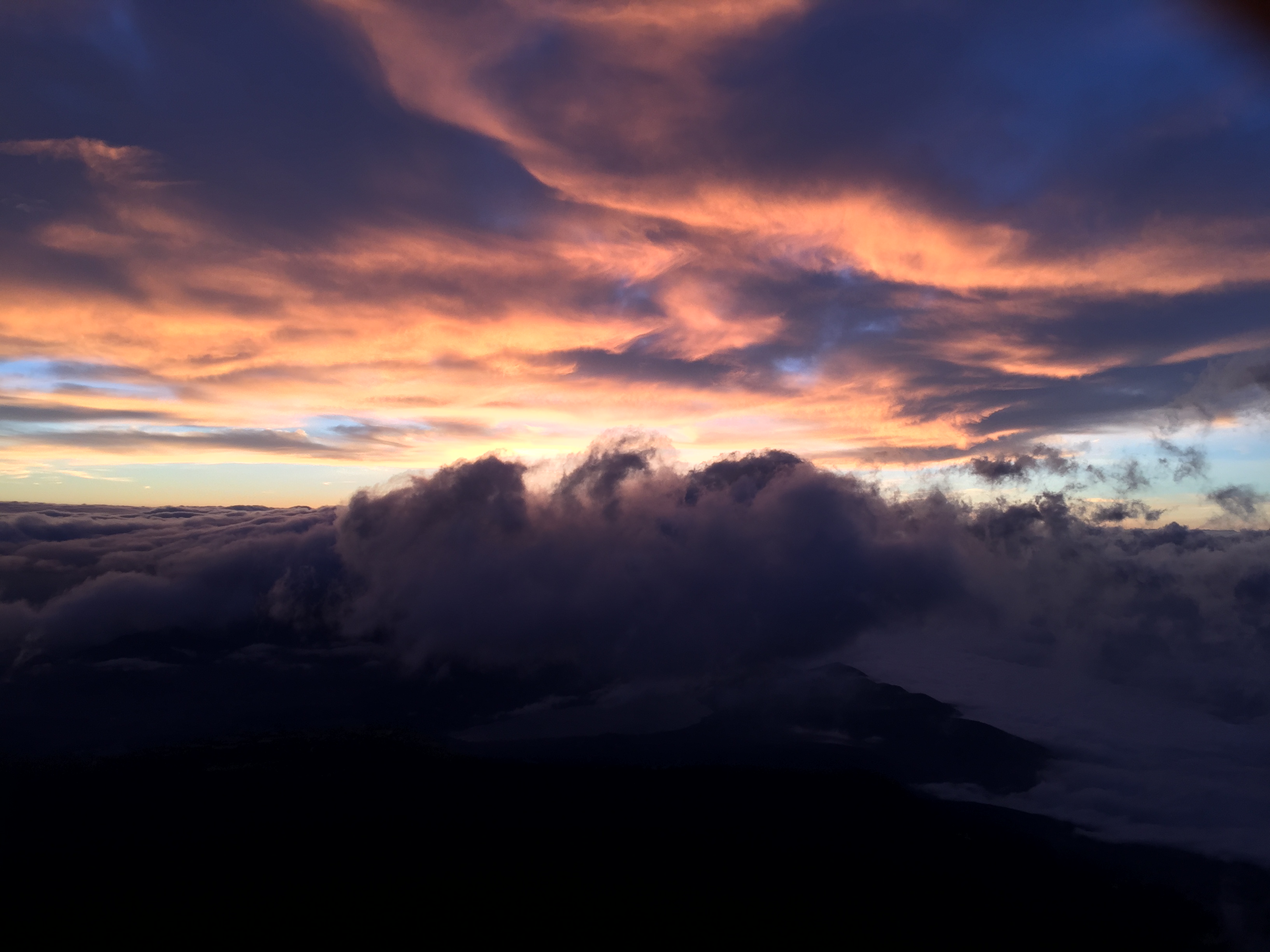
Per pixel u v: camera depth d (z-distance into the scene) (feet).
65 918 47.03
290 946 44.62
